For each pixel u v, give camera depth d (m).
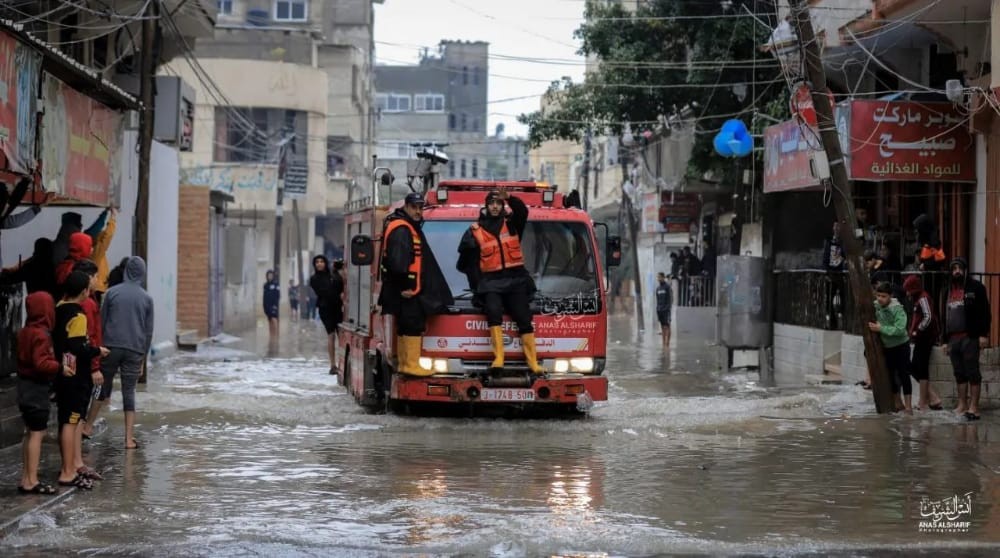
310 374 23.22
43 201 14.09
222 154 54.22
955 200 20.30
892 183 23.16
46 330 10.13
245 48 57.59
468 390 14.66
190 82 53.84
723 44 29.77
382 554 8.16
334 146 64.25
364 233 17.36
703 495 10.41
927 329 16.25
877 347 16.45
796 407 17.09
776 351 23.64
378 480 11.13
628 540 8.55
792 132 22.84
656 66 31.30
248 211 53.09
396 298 14.68
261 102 54.38
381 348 15.76
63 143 13.40
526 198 15.64
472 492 10.52
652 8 32.34
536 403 16.17
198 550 8.30
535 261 15.09
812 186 22.06
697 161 31.77
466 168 101.81
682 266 37.28
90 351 10.44
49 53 12.36
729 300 23.81
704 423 15.38
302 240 59.38
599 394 14.95
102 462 12.13
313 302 51.41
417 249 14.66
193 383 21.11
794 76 20.23
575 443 13.62
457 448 13.21
